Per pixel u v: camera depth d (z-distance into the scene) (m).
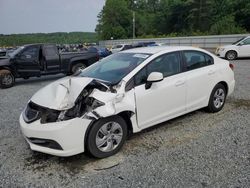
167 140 4.46
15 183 3.39
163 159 3.83
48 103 3.80
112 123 3.93
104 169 3.63
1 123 5.67
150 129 4.92
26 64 10.72
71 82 3.95
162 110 4.57
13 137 4.85
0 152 4.25
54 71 11.50
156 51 4.81
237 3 55.09
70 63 11.82
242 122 5.17
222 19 52.25
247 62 16.11
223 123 5.14
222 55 18.62
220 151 4.01
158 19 77.56
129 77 4.20
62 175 3.53
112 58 5.13
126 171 3.56
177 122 5.23
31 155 4.11
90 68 5.14
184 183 3.24
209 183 3.23
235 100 6.69
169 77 4.68
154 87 4.38
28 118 3.90
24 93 9.01
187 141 4.40
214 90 5.56
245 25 51.44
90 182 3.35
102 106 3.77
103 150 3.88
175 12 71.19
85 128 3.69
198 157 3.85
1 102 7.71
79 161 3.87
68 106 3.66
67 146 3.61
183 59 5.00
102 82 4.20
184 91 4.87
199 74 5.16
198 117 5.48
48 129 3.57
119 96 3.96
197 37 34.78
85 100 3.76
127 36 82.50
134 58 4.71
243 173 3.41
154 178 3.37
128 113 4.12
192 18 64.06
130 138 4.56
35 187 3.30
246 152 3.96
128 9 85.50
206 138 4.49
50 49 11.30
